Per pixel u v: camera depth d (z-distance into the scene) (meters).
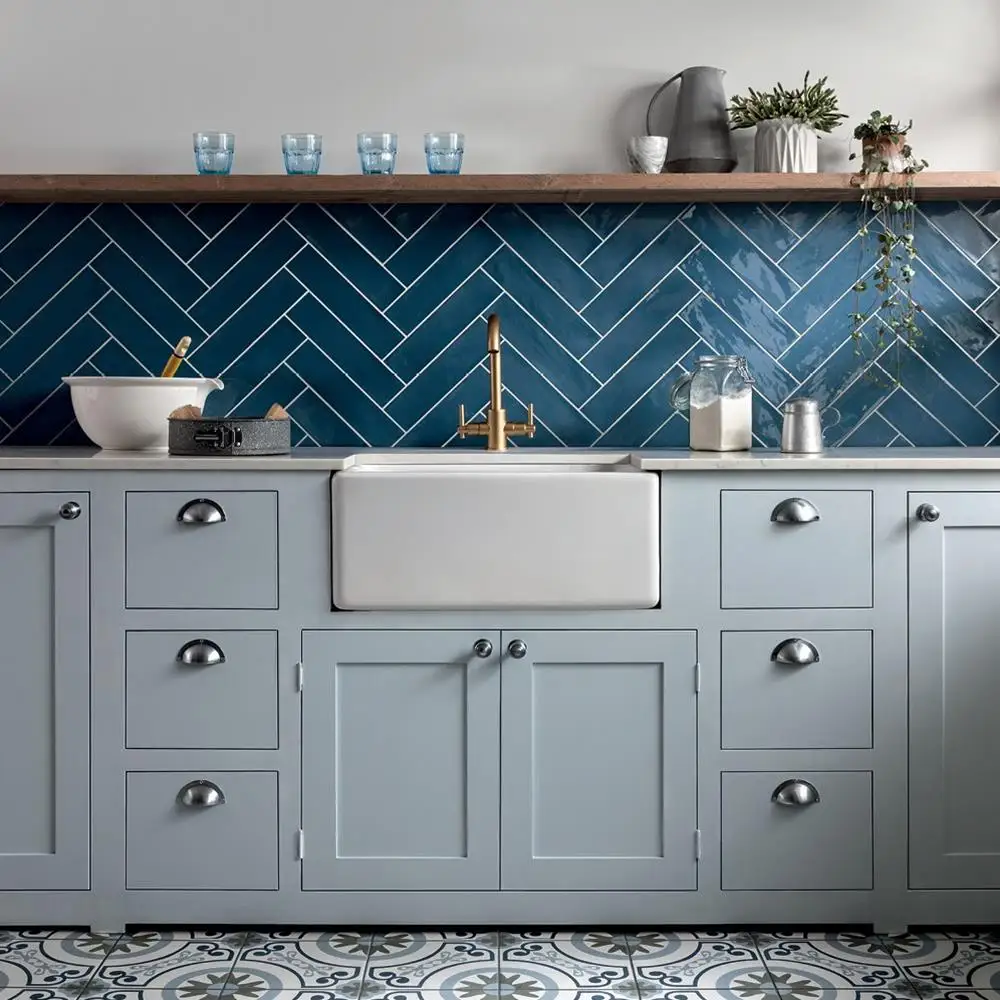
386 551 2.30
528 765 2.33
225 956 2.26
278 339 2.85
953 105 2.85
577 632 2.32
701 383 2.58
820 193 2.71
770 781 2.34
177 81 2.82
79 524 2.32
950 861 2.34
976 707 2.34
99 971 2.20
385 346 2.86
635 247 2.85
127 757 2.33
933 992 2.12
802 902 2.34
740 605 2.32
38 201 2.81
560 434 2.87
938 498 2.31
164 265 2.84
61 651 2.33
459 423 2.79
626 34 2.83
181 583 2.32
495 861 2.34
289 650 2.32
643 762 2.33
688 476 2.31
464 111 2.83
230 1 2.81
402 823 2.34
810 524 2.31
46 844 2.35
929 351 2.86
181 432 2.40
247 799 2.34
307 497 2.31
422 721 2.33
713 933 2.37
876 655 2.33
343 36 2.82
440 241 2.84
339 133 2.83
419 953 2.27
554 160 2.84
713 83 2.72
